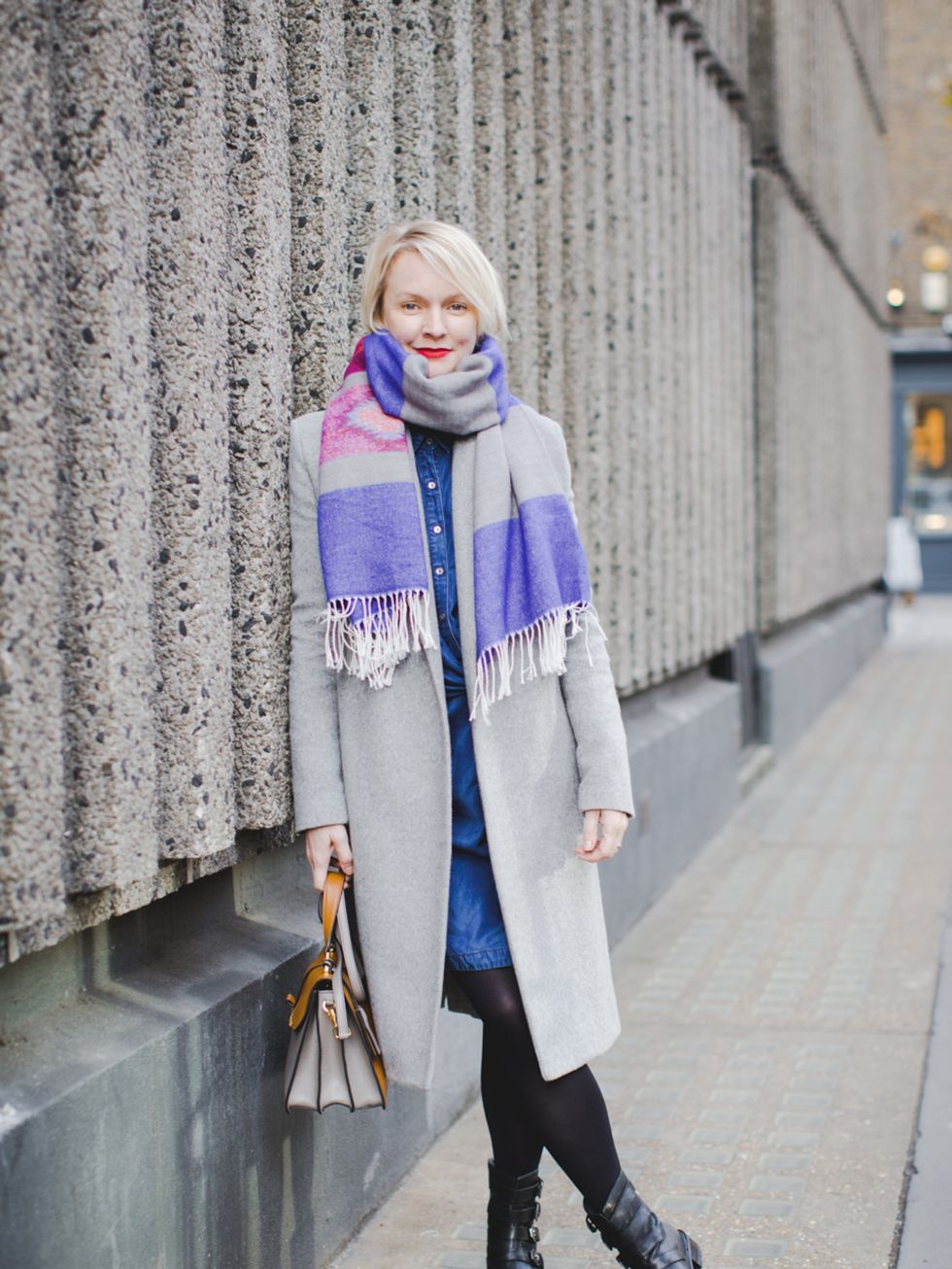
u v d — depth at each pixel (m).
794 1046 4.06
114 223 2.07
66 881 2.06
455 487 2.37
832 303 11.16
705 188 6.49
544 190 4.23
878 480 15.40
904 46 23.91
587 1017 2.42
